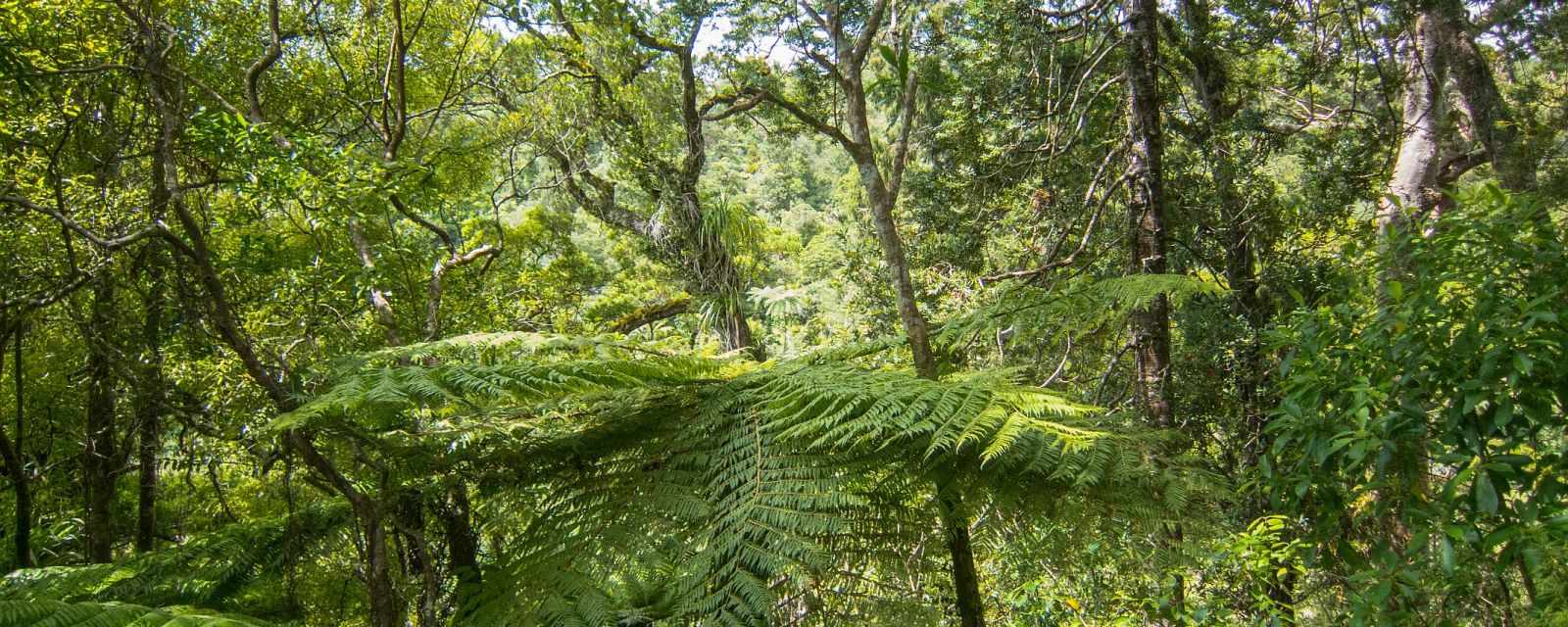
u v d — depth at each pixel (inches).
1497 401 99.0
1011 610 185.9
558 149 356.5
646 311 475.2
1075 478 110.0
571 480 123.0
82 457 188.1
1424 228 117.5
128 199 139.4
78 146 175.0
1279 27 274.2
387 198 154.9
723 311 418.6
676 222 405.1
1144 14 246.5
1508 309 98.0
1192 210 271.6
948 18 342.6
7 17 142.9
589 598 101.8
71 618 77.6
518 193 280.1
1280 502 117.8
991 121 317.1
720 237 406.6
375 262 164.7
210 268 106.7
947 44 346.9
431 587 109.9
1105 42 266.1
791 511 103.5
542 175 467.5
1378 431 106.0
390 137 191.0
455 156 317.1
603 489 118.6
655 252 438.6
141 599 107.5
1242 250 274.8
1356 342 111.7
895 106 390.0
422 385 102.3
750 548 101.5
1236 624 140.6
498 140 323.6
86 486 171.9
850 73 130.4
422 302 209.2
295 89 260.4
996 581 194.7
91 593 105.9
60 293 122.3
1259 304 269.3
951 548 124.3
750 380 129.6
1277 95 347.6
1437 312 103.9
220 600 111.9
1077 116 313.3
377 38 244.7
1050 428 93.1
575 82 346.6
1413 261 113.7
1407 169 279.3
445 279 217.2
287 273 155.6
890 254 126.6
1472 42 249.1
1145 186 242.5
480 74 299.0
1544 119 231.1
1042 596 175.8
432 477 122.6
